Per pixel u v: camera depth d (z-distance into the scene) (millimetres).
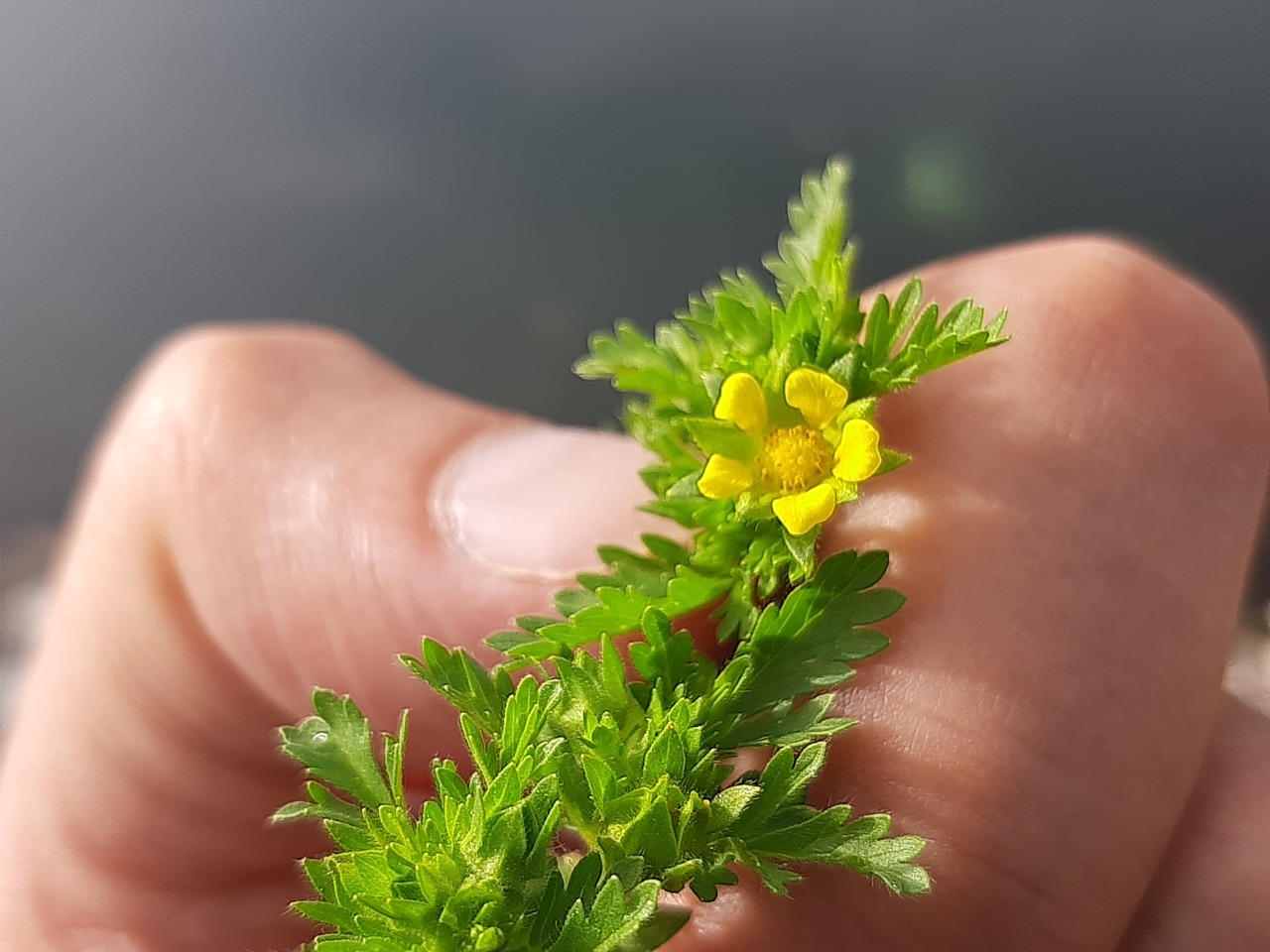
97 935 76
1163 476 53
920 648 50
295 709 75
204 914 79
